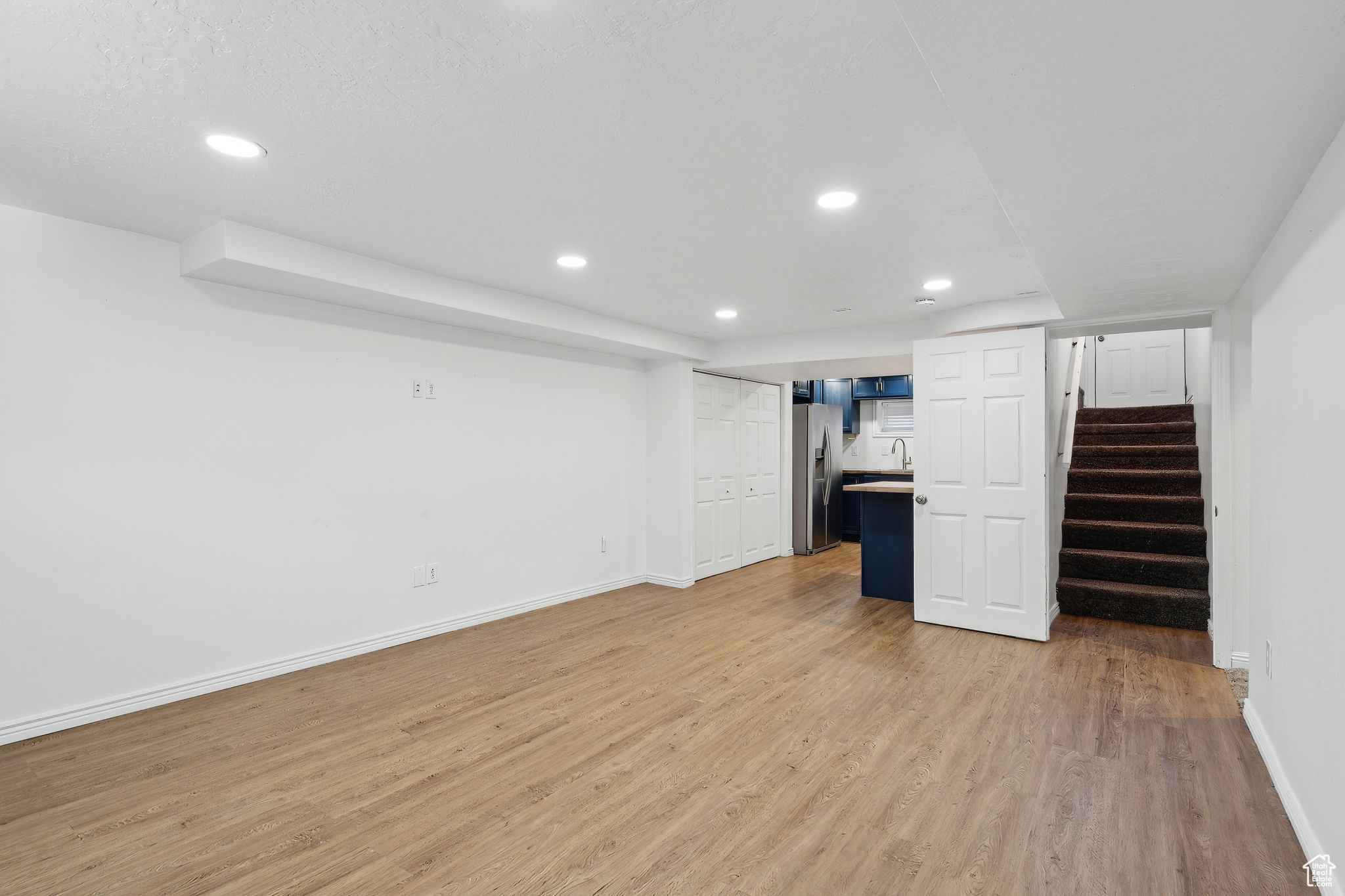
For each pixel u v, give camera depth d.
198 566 3.16
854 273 3.52
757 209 2.60
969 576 4.31
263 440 3.39
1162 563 4.49
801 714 2.95
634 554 5.77
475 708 3.04
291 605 3.50
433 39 1.52
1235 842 1.97
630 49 1.56
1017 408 4.13
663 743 2.67
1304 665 1.98
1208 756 2.51
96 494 2.86
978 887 1.79
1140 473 5.06
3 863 1.90
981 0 1.12
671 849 1.97
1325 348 1.79
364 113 1.88
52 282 2.74
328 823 2.11
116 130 1.98
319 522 3.62
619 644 4.02
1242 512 3.46
